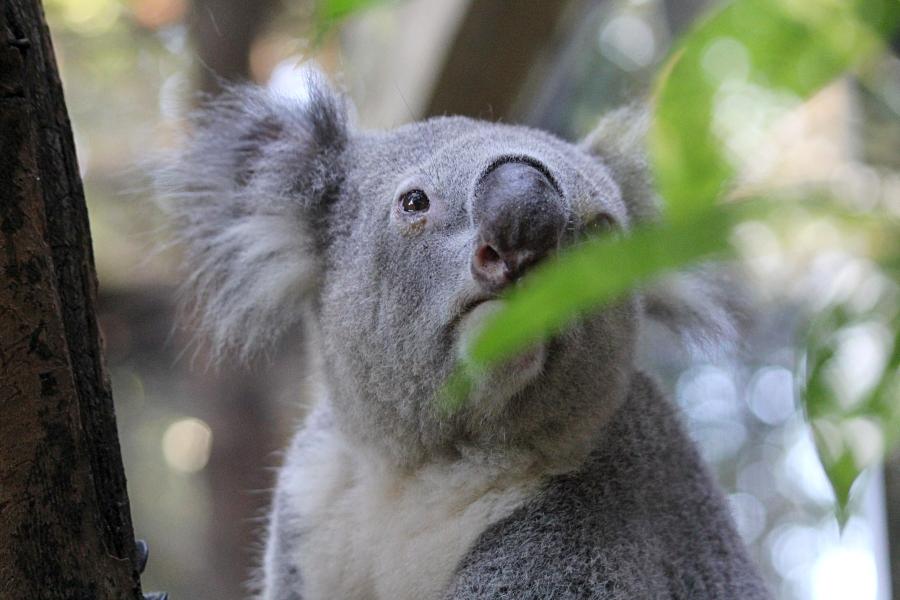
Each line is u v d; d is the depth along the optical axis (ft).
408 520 11.69
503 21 17.78
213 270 13.43
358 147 13.05
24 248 6.92
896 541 13.60
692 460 12.50
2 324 6.94
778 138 3.24
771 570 32.71
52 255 7.61
